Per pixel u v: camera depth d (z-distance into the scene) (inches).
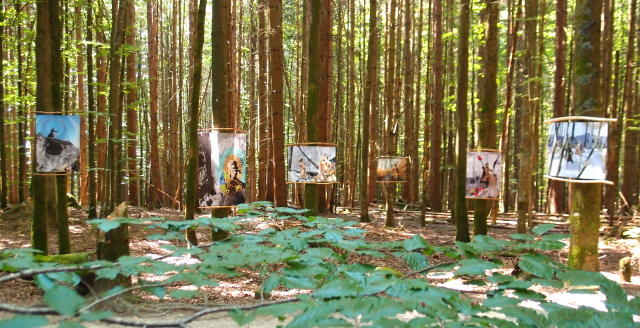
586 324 49.5
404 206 653.3
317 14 269.6
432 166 627.2
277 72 388.5
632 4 483.5
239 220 80.4
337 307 47.1
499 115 698.8
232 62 571.2
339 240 67.4
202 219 67.1
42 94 218.4
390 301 47.6
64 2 358.0
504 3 545.3
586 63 202.7
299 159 254.8
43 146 213.8
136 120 577.9
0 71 401.1
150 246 293.3
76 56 501.7
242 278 231.5
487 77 317.1
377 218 521.0
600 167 179.5
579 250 206.5
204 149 232.4
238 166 235.9
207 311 50.3
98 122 545.0
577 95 206.2
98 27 362.6
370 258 256.2
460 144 315.6
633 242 369.4
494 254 66.3
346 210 599.8
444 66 641.0
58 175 227.5
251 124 620.1
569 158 182.2
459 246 63.9
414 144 682.8
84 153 599.8
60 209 231.3
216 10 257.8
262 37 528.7
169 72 791.1
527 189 317.4
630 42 487.5
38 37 217.3
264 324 156.5
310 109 267.6
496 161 301.1
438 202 627.5
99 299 51.3
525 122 327.9
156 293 58.6
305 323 46.0
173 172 661.9
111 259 162.9
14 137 633.6
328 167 258.5
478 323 50.8
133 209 505.4
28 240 330.6
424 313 49.1
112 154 287.3
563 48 533.6
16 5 369.4
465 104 316.5
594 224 205.2
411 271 66.1
